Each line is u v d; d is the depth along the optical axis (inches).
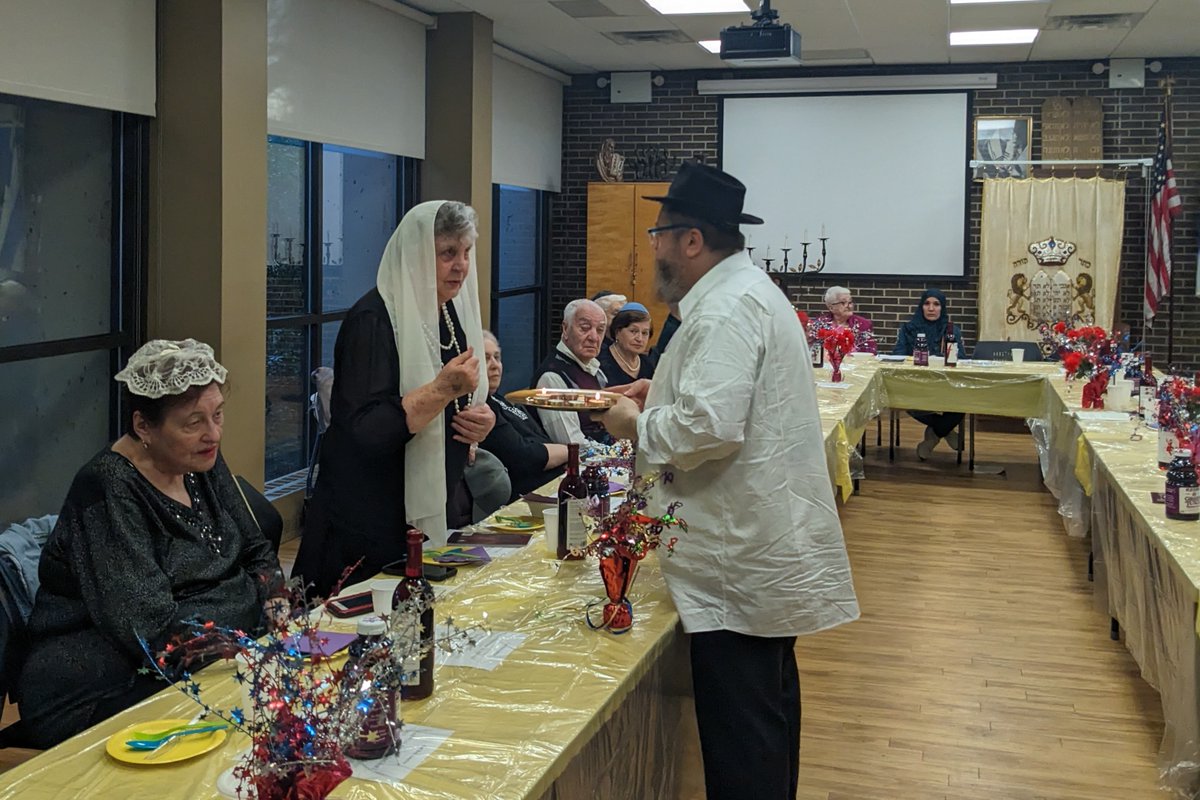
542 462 142.4
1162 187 338.6
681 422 82.4
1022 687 153.3
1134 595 149.2
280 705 51.7
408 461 105.8
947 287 377.7
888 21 299.7
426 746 65.7
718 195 87.4
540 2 283.1
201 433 83.8
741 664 87.0
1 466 175.9
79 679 81.9
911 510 264.5
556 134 394.6
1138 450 181.8
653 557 109.6
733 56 213.5
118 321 198.5
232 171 198.2
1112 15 292.5
